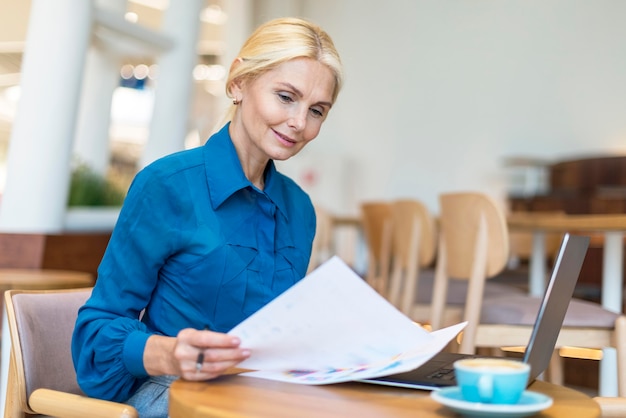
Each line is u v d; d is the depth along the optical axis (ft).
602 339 6.67
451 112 24.52
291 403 2.79
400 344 3.12
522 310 7.10
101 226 14.25
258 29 3.90
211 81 23.67
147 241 3.76
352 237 25.82
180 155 3.93
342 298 2.99
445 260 8.08
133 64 16.10
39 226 12.41
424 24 25.17
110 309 3.75
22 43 12.99
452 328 3.53
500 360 2.74
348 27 26.78
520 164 21.11
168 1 15.93
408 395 2.97
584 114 22.15
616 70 21.67
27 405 4.14
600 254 14.47
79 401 3.52
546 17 22.88
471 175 24.03
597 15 22.02
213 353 3.03
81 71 12.61
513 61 23.41
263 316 3.01
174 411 2.84
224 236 3.81
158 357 3.36
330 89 3.84
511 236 12.00
